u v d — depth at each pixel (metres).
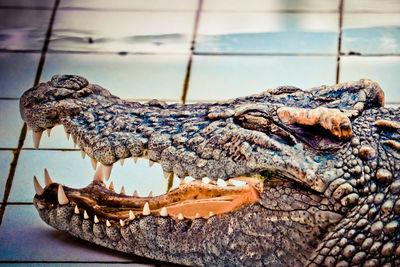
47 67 6.62
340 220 3.95
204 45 6.86
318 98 4.46
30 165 5.50
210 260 4.30
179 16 7.29
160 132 4.35
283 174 4.05
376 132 4.11
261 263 4.18
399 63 6.49
